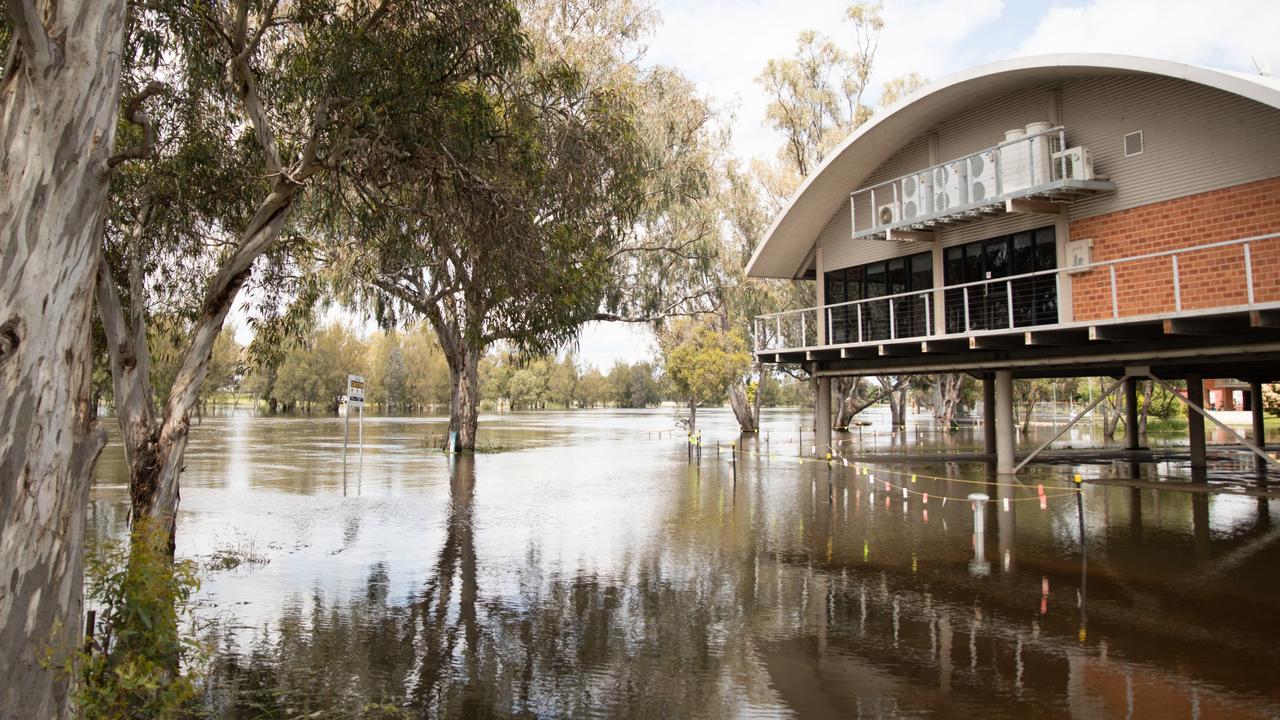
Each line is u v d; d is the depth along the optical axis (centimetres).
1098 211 1730
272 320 1234
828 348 2172
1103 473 2092
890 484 1895
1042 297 1847
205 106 1037
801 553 1106
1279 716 549
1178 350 1565
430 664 659
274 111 1084
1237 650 690
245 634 734
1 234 412
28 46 414
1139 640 719
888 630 755
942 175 2027
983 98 1961
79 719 431
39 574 415
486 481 2017
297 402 8369
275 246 1177
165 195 980
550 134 1064
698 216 3247
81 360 447
